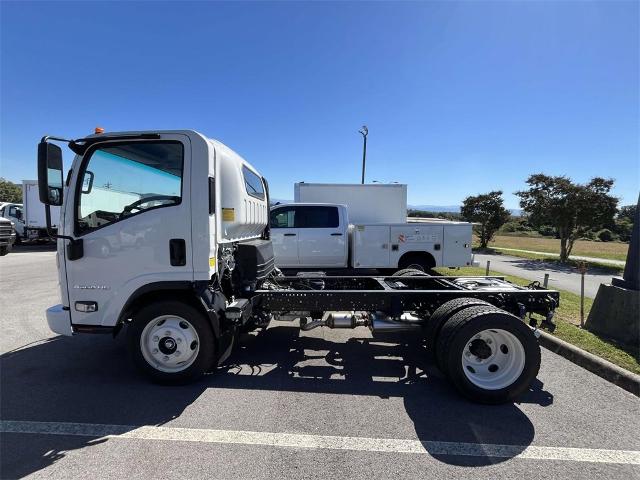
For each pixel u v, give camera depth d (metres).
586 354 4.38
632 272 4.93
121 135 3.64
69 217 3.66
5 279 9.93
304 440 2.86
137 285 3.66
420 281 5.45
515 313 4.30
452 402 3.52
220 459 2.62
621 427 3.10
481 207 21.70
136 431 2.96
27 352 4.69
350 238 9.59
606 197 13.77
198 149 3.60
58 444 2.78
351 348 4.94
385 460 2.64
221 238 3.96
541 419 3.22
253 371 4.17
